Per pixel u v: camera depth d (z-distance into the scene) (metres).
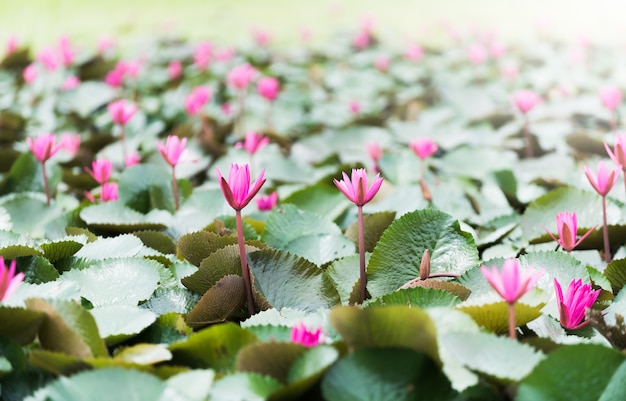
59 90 6.46
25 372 2.35
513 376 2.26
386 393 2.25
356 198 2.69
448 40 9.38
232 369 2.41
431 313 2.41
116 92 5.98
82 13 12.10
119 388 2.21
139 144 4.80
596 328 2.54
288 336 2.46
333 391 2.25
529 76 6.86
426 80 7.15
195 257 2.90
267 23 11.20
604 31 9.27
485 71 7.43
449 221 2.81
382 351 2.28
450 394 2.26
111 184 3.41
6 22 11.64
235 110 5.98
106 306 2.60
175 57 8.05
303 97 6.46
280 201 3.61
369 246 3.07
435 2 12.88
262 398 2.24
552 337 2.57
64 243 2.83
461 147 4.40
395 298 2.58
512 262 2.30
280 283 2.72
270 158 4.13
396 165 4.07
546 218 3.18
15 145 5.14
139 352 2.41
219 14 11.89
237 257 2.74
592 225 3.11
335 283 2.84
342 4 12.77
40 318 2.39
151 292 2.73
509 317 2.45
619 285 2.84
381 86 6.88
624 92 6.24
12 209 3.36
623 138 2.79
